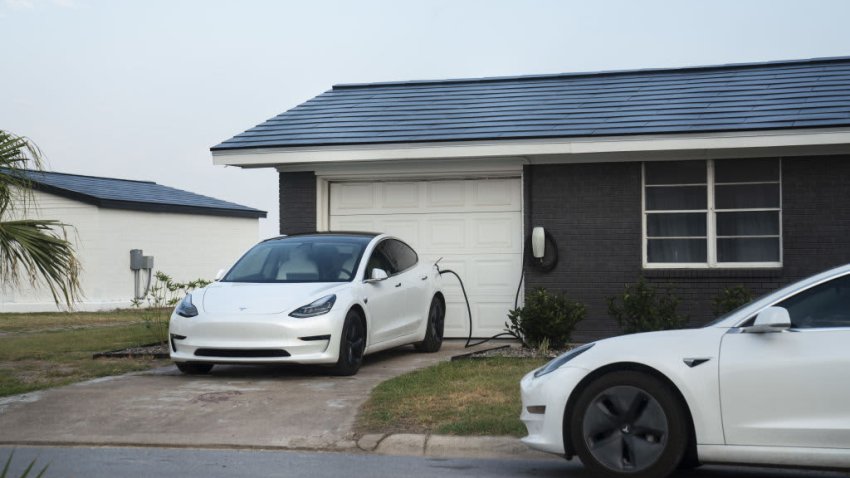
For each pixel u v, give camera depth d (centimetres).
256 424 823
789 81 1415
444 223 1388
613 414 621
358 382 1006
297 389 961
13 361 1192
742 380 595
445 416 817
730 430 596
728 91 1398
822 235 1257
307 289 1062
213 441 778
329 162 1373
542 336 1234
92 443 781
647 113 1332
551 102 1447
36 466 697
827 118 1212
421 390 918
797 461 586
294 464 704
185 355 1034
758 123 1225
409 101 1534
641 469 610
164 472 677
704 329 621
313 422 824
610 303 1234
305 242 1180
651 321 1202
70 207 2391
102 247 2383
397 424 802
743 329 607
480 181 1378
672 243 1314
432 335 1266
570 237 1327
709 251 1296
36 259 1019
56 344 1402
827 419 580
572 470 687
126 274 2453
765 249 1289
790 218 1266
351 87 1656
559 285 1328
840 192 1252
